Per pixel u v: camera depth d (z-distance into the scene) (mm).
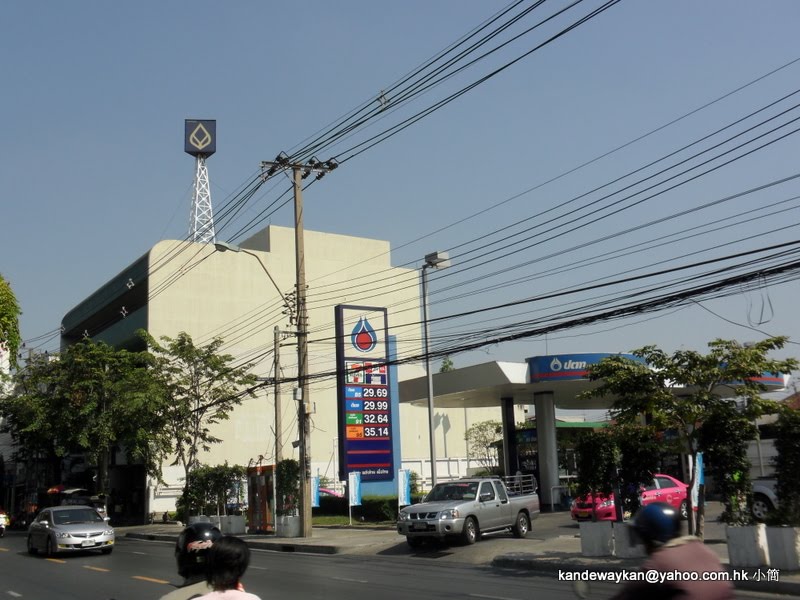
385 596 13789
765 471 24250
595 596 12922
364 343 35281
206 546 7078
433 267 28969
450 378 35906
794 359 16844
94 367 43031
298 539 26984
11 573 19953
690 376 17188
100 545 24797
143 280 50719
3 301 30453
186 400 40969
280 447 33000
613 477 18047
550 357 33000
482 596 13406
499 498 23219
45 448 46438
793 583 12953
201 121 58219
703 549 5156
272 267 54250
